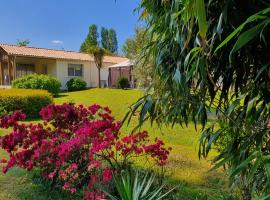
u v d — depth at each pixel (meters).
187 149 5.73
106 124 3.71
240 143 1.79
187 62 1.60
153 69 2.14
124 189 2.31
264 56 1.67
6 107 9.23
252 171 1.36
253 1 1.54
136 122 7.64
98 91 17.23
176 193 3.42
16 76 19.33
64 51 22.09
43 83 15.51
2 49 18.52
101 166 3.66
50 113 4.18
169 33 1.88
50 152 3.65
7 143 3.74
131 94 14.98
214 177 4.11
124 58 25.23
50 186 3.65
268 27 1.52
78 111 4.35
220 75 1.85
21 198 3.46
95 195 2.82
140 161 4.50
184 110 2.02
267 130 1.65
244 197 2.23
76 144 3.52
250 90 1.73
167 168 4.42
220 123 2.05
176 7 1.57
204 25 1.03
